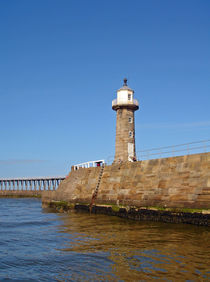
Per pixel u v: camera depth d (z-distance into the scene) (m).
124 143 46.84
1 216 37.31
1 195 108.69
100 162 43.84
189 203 26.20
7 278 12.95
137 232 22.73
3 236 22.47
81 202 41.88
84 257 15.85
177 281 11.90
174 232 22.19
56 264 14.83
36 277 13.02
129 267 13.88
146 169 33.25
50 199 51.56
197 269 13.23
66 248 18.11
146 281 12.02
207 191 25.00
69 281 12.42
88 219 32.09
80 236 21.78
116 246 18.03
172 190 28.53
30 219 33.34
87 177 43.59
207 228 23.62
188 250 16.52
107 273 13.19
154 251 16.52
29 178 105.38
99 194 39.03
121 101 47.66
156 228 24.50
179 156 29.80
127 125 47.50
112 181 37.91
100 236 21.47
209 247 17.16
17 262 15.35
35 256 16.47
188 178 27.50
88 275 13.05
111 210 35.47
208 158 26.59
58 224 28.67
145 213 30.34
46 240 20.72
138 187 32.97
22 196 102.50
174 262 14.33
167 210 27.88
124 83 49.66
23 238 21.61
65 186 48.12
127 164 36.91
